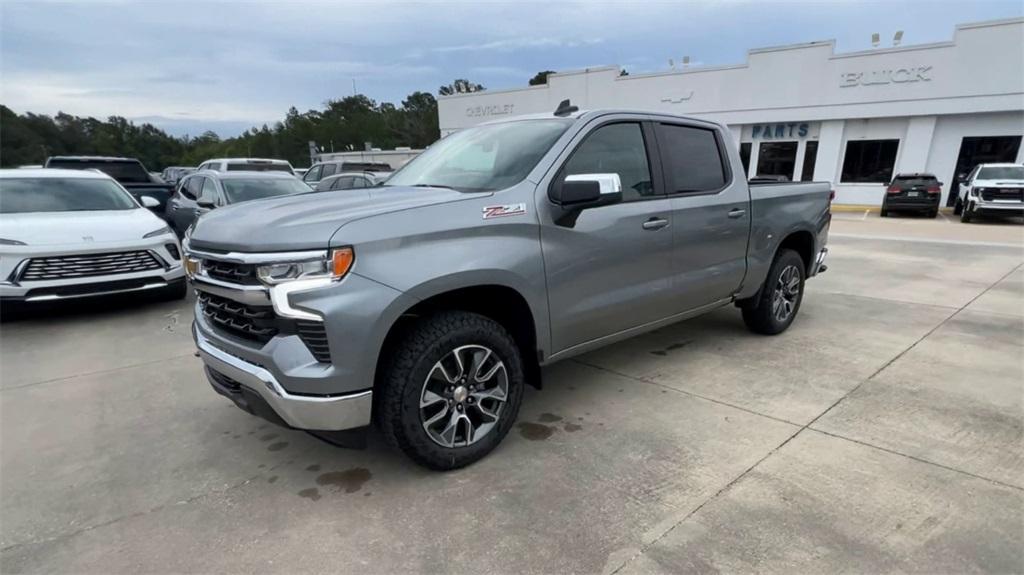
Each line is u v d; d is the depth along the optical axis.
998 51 17.48
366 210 2.60
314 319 2.35
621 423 3.37
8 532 2.46
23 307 5.59
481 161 3.40
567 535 2.35
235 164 14.44
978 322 5.39
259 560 2.25
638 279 3.56
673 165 3.82
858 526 2.36
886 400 3.61
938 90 18.61
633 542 2.29
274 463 3.01
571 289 3.16
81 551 2.33
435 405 2.77
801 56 20.73
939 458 2.88
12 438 3.34
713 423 3.33
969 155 19.02
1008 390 3.74
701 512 2.47
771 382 3.95
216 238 2.63
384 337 2.46
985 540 2.26
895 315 5.70
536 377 3.19
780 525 2.37
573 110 3.58
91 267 5.83
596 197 2.89
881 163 20.47
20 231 5.63
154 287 6.24
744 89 22.14
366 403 2.49
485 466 2.92
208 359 2.81
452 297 2.86
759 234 4.46
